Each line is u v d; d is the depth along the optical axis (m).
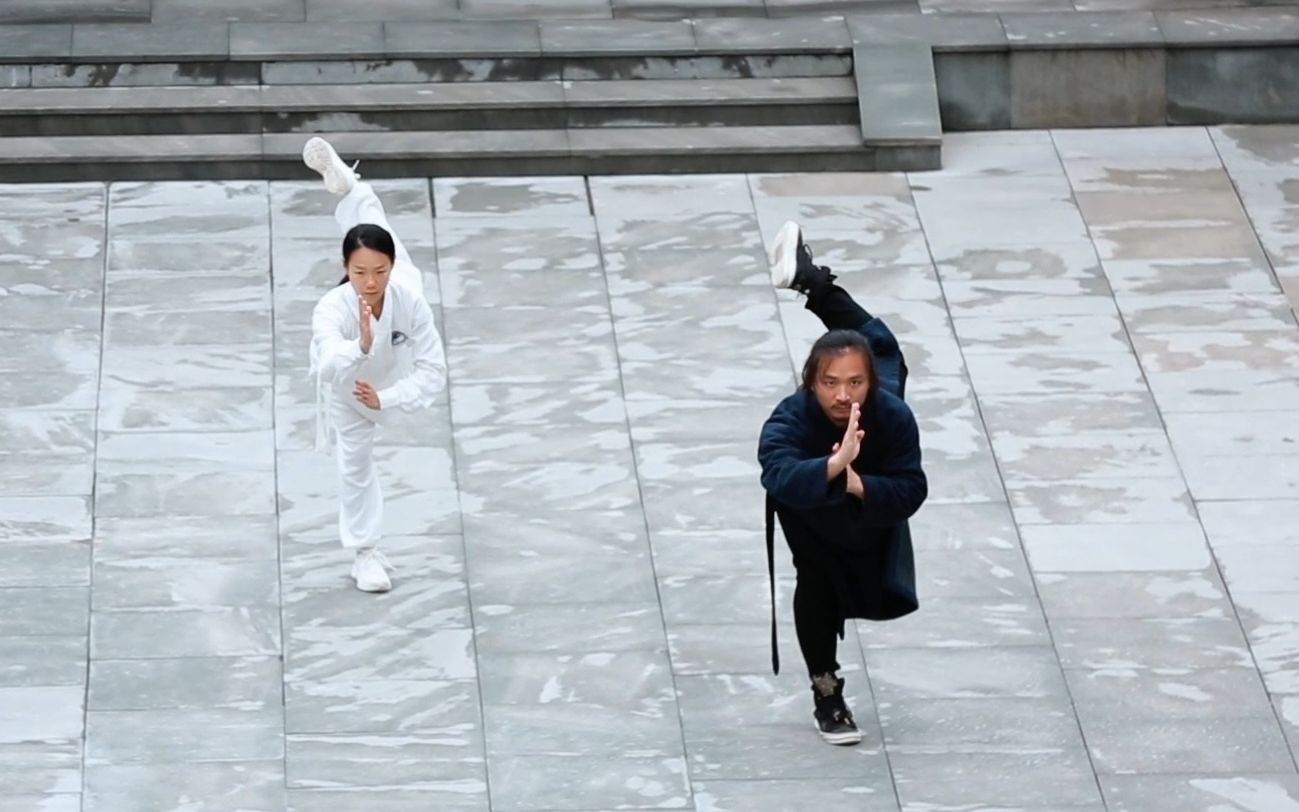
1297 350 36.78
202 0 43.25
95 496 32.84
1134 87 42.75
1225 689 29.97
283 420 34.62
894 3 43.81
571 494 33.31
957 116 42.66
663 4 43.56
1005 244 39.28
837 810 27.77
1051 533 32.78
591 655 30.31
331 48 41.56
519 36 42.16
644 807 27.73
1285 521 33.06
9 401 34.62
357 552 31.41
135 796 27.55
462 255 38.62
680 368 36.00
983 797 28.05
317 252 38.59
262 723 28.92
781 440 26.66
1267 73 42.84
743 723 29.20
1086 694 29.84
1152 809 27.98
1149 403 35.50
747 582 31.69
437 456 34.00
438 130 41.22
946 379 35.88
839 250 38.97
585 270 38.34
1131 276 38.53
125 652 30.02
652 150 41.00
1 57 40.84
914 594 27.48
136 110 40.59
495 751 28.58
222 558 31.84
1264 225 39.97
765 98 41.62
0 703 28.97
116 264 38.03
